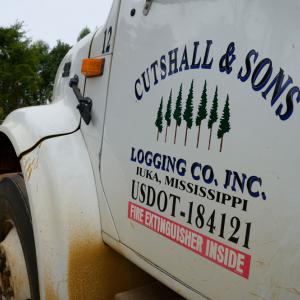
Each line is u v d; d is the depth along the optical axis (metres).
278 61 1.11
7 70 38.19
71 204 1.81
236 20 1.24
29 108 2.36
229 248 1.23
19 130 2.19
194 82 1.36
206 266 1.31
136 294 1.80
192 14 1.40
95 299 1.81
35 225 1.85
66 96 2.34
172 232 1.44
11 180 2.25
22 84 39.56
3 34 38.94
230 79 1.24
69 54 2.57
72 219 1.79
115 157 1.75
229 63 1.24
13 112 2.46
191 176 1.36
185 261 1.39
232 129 1.22
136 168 1.62
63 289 1.76
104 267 1.82
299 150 1.05
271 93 1.12
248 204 1.17
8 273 2.20
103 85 1.88
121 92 1.73
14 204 2.14
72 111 2.17
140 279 1.91
